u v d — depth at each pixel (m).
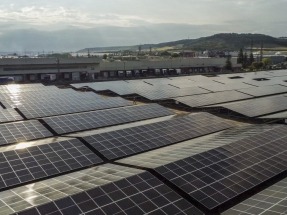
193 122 34.97
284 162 23.55
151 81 71.81
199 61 120.50
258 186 20.36
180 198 17.95
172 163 21.52
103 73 100.88
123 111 40.41
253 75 92.62
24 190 18.94
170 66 112.38
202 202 17.95
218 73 111.44
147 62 107.38
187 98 51.62
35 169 22.64
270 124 34.41
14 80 87.44
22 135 31.02
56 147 26.06
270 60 159.00
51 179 21.31
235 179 20.47
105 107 45.19
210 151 23.67
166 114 41.38
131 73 105.00
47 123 34.44
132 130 30.91
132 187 18.39
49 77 92.31
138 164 22.45
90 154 25.73
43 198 16.94
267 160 23.39
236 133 30.34
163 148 27.94
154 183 19.09
